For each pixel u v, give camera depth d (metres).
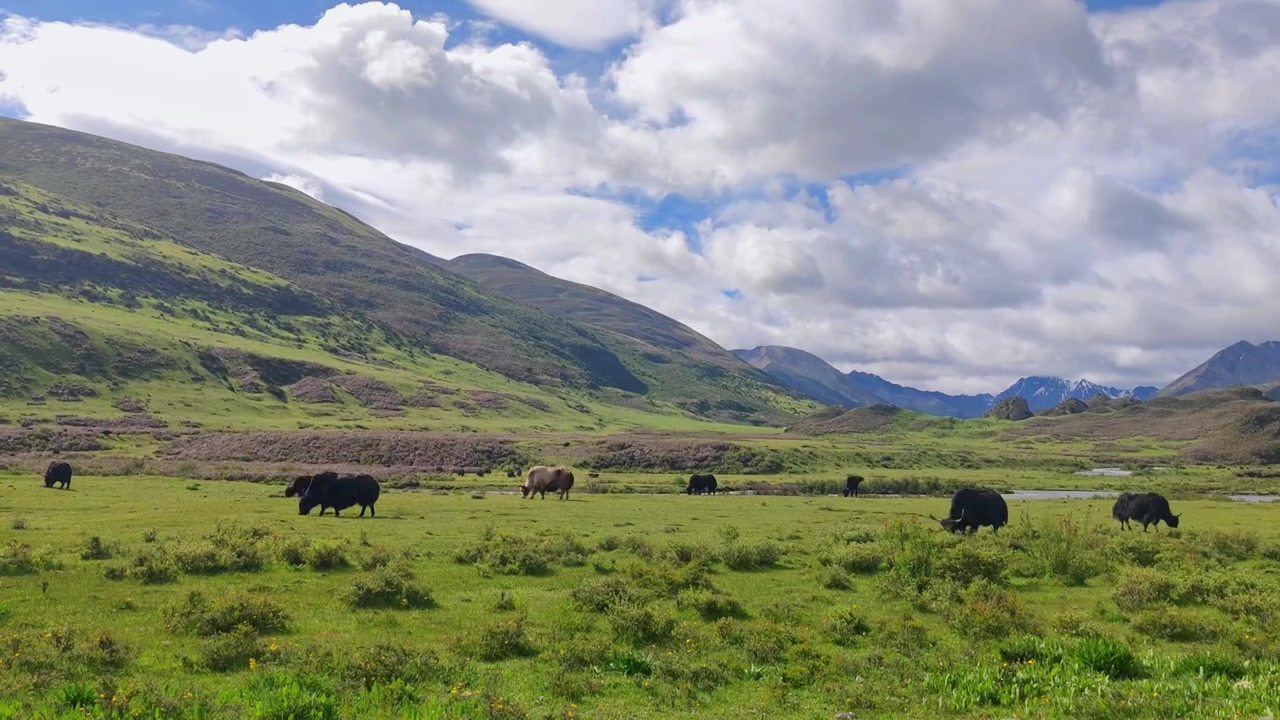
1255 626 16.62
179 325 158.75
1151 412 185.12
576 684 12.12
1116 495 68.50
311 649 13.38
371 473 71.56
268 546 24.42
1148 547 26.88
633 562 23.97
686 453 94.06
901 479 74.44
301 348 177.62
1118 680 12.32
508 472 76.50
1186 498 63.47
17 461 65.62
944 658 14.05
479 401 165.38
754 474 88.25
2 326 116.06
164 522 31.67
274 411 123.62
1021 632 16.09
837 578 21.81
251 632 14.59
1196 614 16.98
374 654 12.63
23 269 157.62
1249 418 137.50
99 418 99.12
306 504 37.50
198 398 119.31
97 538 23.34
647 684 12.41
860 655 14.62
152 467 66.12
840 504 52.72
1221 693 11.14
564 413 185.25
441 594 19.84
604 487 64.69
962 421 188.50
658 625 15.58
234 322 179.12
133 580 20.03
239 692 11.25
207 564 21.61
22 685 11.20
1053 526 25.83
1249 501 58.75
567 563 24.48
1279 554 27.39
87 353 119.88
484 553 24.75
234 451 84.62
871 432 183.50
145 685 11.03
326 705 10.38
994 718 10.61
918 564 22.47
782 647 14.83
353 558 23.98
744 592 20.89
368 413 135.00
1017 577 23.55
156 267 187.38
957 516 34.78
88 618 16.30
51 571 20.62
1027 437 163.50
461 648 14.45
